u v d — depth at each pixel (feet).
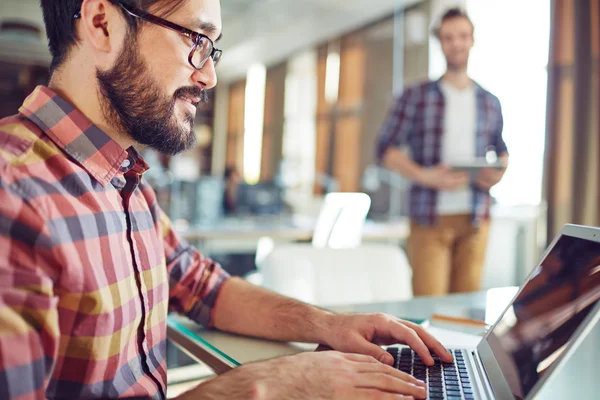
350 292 5.22
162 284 2.91
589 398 2.13
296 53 27.48
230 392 2.07
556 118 10.39
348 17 21.21
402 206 18.71
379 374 2.24
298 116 27.84
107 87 2.48
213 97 37.50
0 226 1.84
